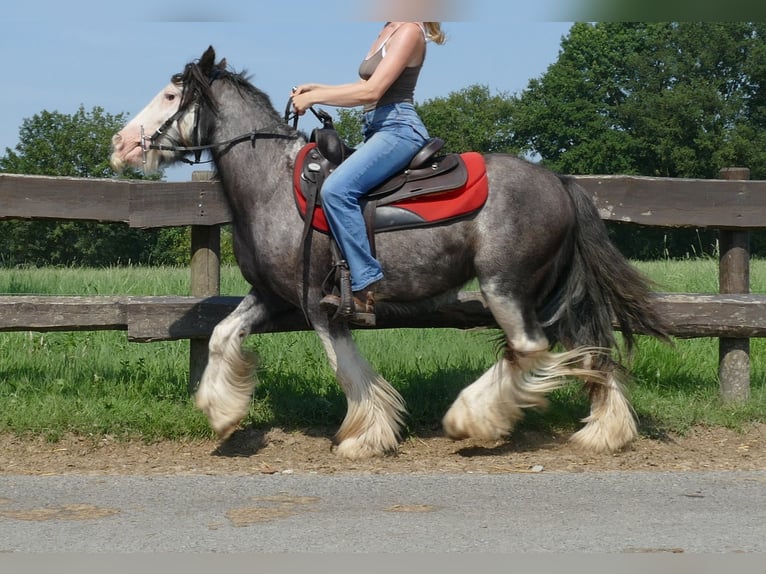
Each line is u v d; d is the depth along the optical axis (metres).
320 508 4.54
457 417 5.90
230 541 4.00
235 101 5.92
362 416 5.84
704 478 5.18
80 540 4.02
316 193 5.63
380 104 5.67
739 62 66.31
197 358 6.84
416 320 6.65
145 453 5.97
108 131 70.62
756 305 6.91
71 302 6.61
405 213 5.60
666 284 11.29
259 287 6.00
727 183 7.01
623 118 68.88
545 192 5.72
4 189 6.46
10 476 5.23
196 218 6.76
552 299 5.97
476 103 90.50
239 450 6.07
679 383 7.47
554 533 4.11
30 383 7.11
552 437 6.36
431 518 4.35
